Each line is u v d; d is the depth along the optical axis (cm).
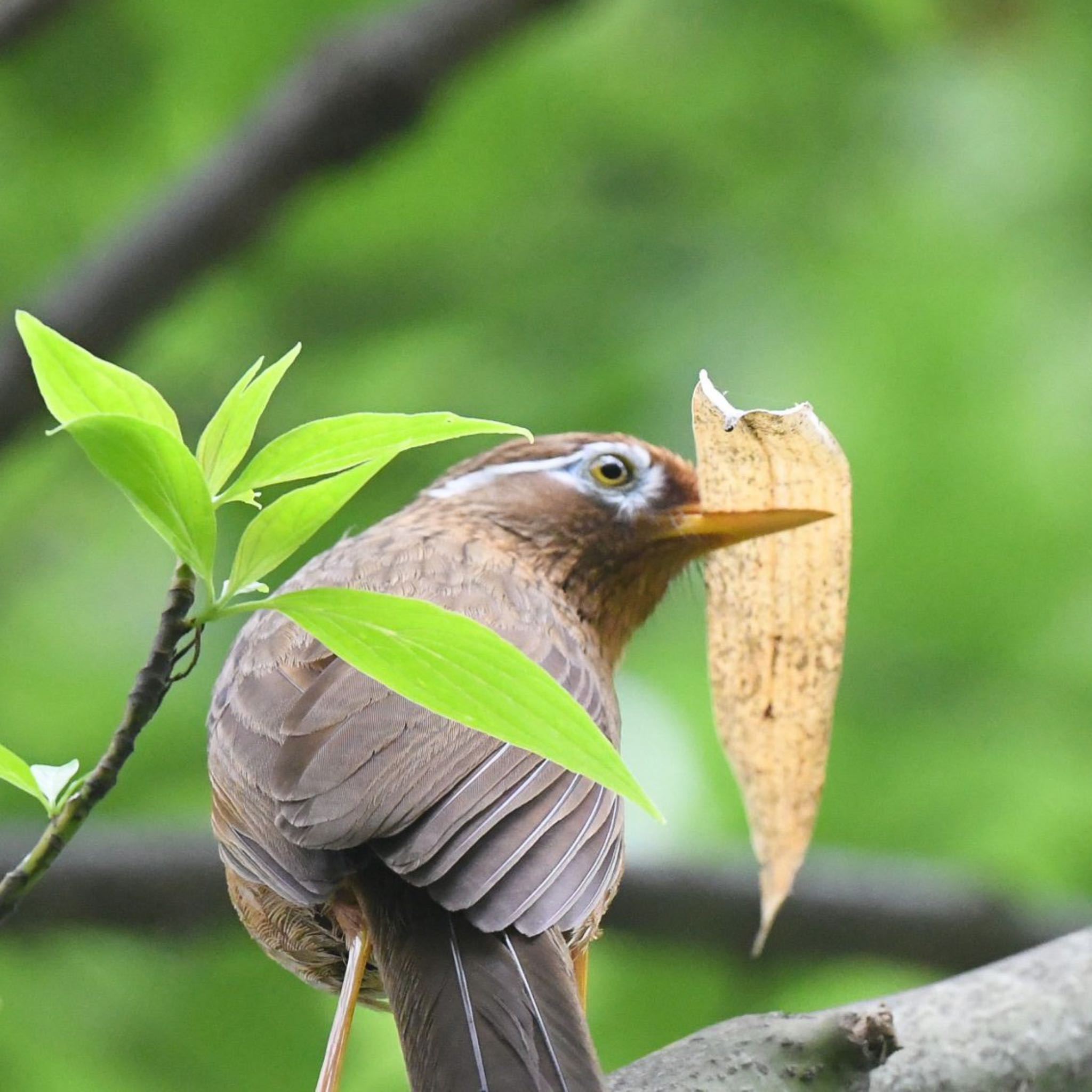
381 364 1326
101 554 1370
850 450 1300
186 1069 1257
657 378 1298
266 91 1270
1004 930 1238
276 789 683
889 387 1301
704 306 1322
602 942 1288
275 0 1306
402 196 1335
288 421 1315
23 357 1183
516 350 1326
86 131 1330
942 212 1346
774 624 825
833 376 1302
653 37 1350
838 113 1357
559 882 649
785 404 1291
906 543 1300
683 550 912
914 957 1245
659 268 1339
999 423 1295
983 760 1288
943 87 1362
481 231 1350
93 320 1186
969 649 1301
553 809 668
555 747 548
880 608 1305
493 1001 615
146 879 1212
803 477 841
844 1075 685
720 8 1352
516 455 945
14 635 1339
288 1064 1254
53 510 1388
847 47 1354
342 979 807
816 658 821
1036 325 1316
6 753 601
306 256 1338
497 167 1343
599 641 920
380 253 1348
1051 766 1281
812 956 1254
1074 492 1294
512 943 635
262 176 1191
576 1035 610
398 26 1200
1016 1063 734
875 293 1318
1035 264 1333
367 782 671
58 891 1205
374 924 650
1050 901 1263
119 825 1241
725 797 1281
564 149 1348
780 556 830
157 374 1330
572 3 1216
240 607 564
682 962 1295
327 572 855
